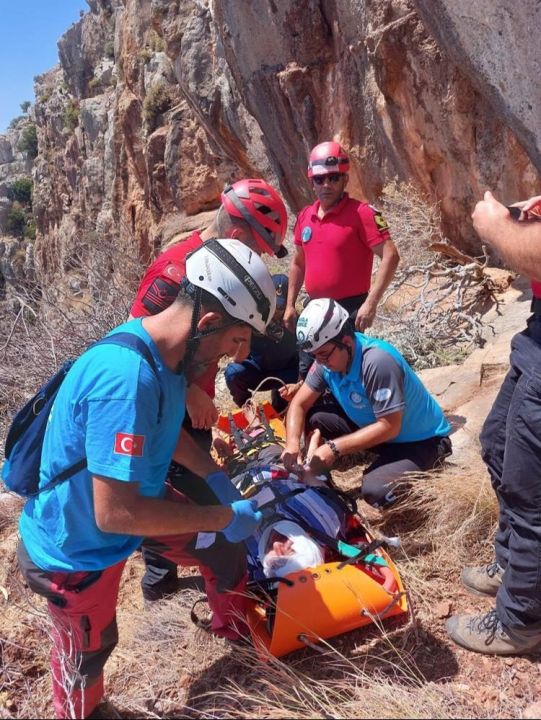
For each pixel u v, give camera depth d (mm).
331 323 3275
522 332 2385
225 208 2971
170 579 3191
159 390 2051
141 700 2611
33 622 3139
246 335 2137
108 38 38219
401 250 7371
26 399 6613
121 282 8188
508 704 2377
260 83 9461
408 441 3598
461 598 2973
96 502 2010
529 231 2082
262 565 2891
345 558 2949
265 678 2607
